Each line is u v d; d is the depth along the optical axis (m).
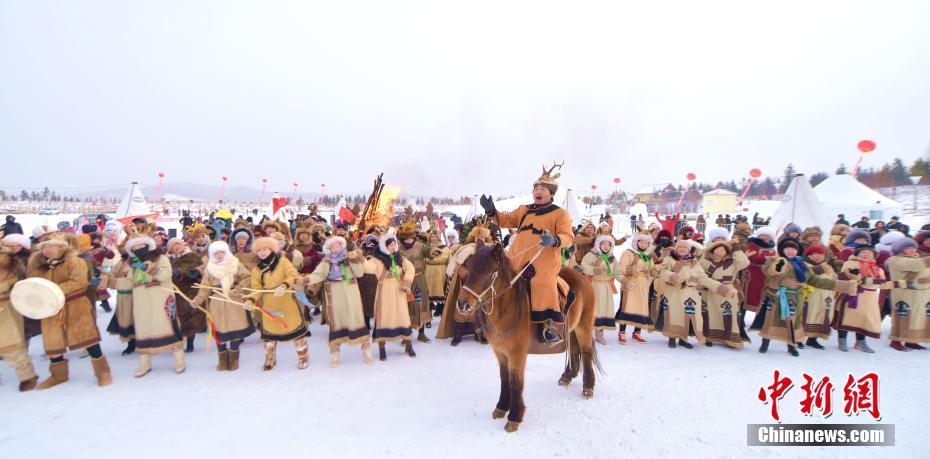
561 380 5.62
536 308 4.50
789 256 6.96
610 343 7.77
